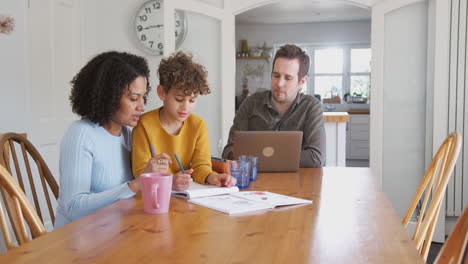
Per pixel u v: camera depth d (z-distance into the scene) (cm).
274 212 118
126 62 140
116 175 146
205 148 162
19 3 280
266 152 185
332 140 388
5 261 82
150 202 116
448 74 321
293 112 230
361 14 789
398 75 333
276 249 89
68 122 347
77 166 133
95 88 137
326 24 848
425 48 327
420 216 146
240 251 87
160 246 90
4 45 270
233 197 135
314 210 121
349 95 852
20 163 281
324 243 92
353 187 154
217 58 366
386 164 338
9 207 108
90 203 127
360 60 868
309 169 195
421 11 326
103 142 141
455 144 129
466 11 317
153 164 127
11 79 276
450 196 332
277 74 223
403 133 335
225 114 366
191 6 351
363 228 103
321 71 885
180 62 149
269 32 866
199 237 96
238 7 365
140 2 371
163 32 348
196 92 149
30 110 293
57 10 333
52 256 84
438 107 316
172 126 159
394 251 87
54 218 157
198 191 136
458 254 72
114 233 99
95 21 378
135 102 141
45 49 319
